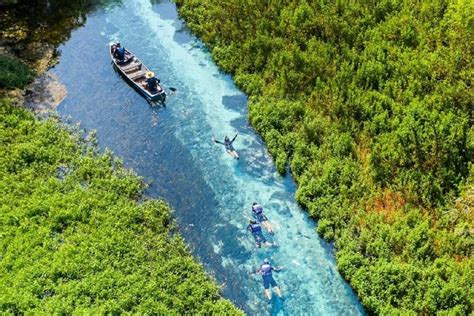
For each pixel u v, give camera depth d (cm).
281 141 3291
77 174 3098
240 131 3488
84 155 3288
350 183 2981
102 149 3375
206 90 3844
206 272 2675
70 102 3747
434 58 3450
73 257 2588
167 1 4931
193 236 2872
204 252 2794
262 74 3803
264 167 3238
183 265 2647
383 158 3031
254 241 2831
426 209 2786
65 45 4356
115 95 3831
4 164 3070
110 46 4134
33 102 3703
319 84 3506
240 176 3192
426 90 3350
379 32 3753
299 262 2730
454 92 3203
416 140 3016
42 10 4744
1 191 2914
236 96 3769
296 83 3600
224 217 2969
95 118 3619
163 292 2489
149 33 4506
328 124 3297
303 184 3038
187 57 4188
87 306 2380
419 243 2602
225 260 2753
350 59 3631
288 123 3372
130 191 3038
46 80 3934
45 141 3288
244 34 4106
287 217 2950
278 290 2609
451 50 3466
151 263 2636
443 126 3009
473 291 2366
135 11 4825
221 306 2467
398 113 3209
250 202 3044
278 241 2831
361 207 2848
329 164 3052
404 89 3397
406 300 2406
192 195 3091
